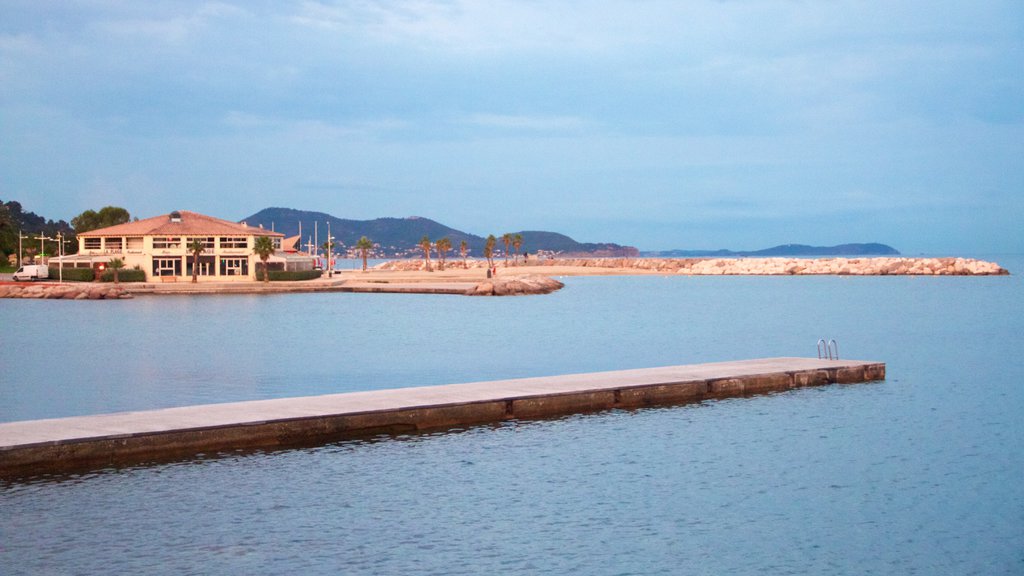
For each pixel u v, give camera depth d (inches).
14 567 798.5
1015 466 1143.6
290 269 6437.0
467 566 818.8
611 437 1269.7
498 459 1150.3
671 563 832.3
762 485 1059.9
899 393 1640.0
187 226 5935.0
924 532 914.7
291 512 945.5
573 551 856.9
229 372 2055.9
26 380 1913.1
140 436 1090.1
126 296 5019.7
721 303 4877.0
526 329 3243.1
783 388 1652.3
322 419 1207.6
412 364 2213.3
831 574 813.2
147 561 816.9
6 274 7116.1
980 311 4143.7
